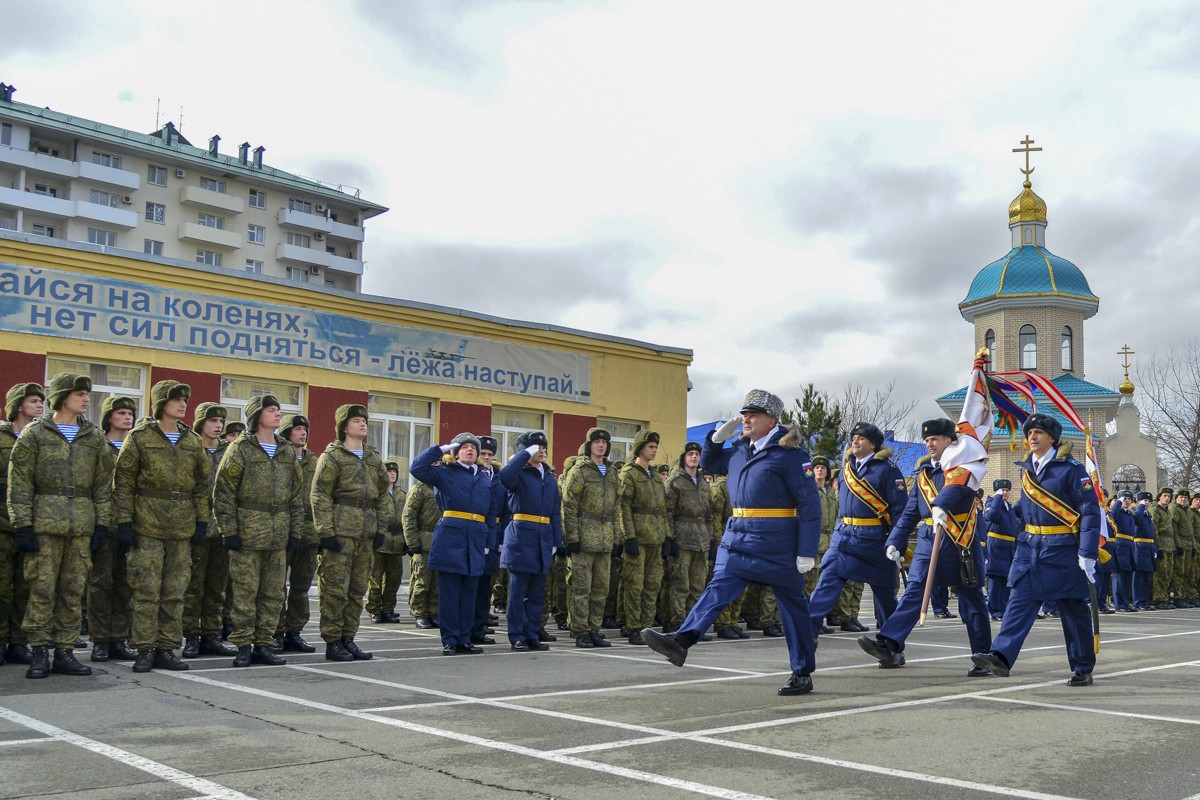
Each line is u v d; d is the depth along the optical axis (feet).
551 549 35.45
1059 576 26.40
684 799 14.60
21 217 217.36
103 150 226.99
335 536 30.37
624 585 38.09
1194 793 15.21
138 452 27.22
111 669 27.50
